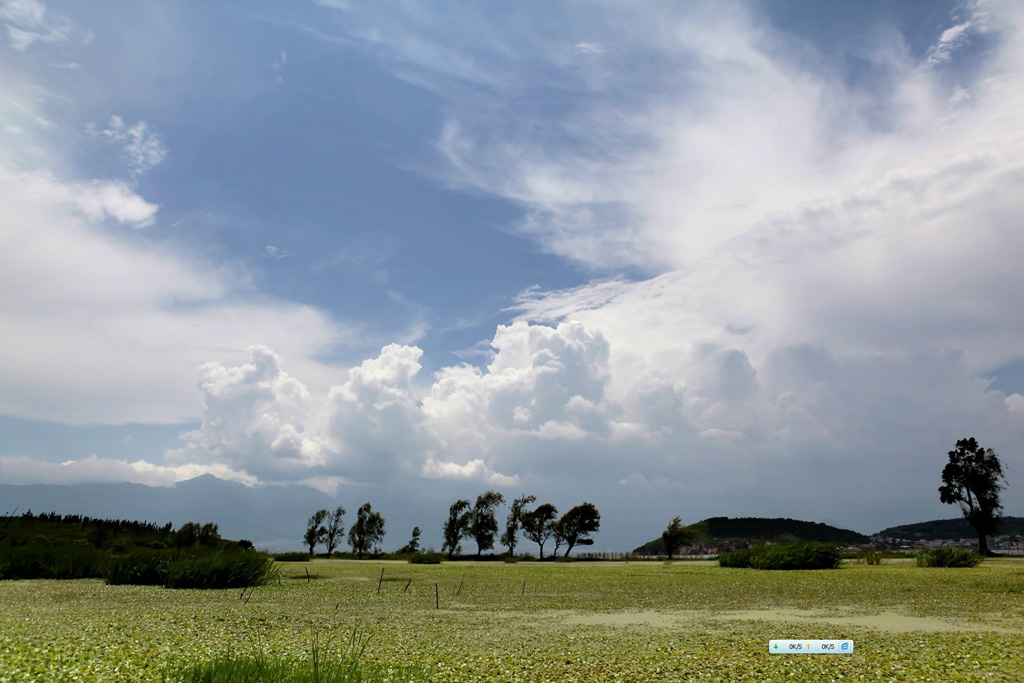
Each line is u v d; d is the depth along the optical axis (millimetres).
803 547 48562
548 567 53312
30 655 11273
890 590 27062
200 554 31906
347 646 13422
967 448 72812
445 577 36906
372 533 101750
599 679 10891
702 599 24188
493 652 13094
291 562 65562
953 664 11938
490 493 98375
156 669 10664
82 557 33188
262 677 10195
